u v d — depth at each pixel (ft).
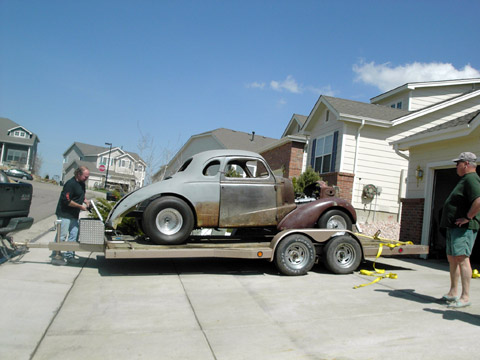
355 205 48.65
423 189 34.24
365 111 50.90
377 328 13.71
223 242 24.76
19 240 28.84
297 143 58.23
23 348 11.43
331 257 22.44
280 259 21.59
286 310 15.65
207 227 22.40
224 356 11.42
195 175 22.21
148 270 22.48
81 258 25.16
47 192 94.53
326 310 15.72
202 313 15.17
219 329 13.55
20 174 138.62
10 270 19.66
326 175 51.26
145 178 50.62
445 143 32.07
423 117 51.19
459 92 63.98
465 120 30.60
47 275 19.56
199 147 100.68
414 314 15.29
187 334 13.05
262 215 22.71
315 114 56.29
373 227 48.57
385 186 49.88
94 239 20.85
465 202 15.67
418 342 12.42
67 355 11.18
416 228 34.14
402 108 63.72
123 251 19.88
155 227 21.21
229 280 20.58
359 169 48.96
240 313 15.24
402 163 50.47
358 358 11.28
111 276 20.61
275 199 23.02
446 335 13.02
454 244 16.05
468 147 29.66
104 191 140.77
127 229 30.55
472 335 13.01
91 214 30.83
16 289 16.58
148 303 16.22
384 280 21.61
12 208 21.53
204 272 22.45
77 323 13.67
